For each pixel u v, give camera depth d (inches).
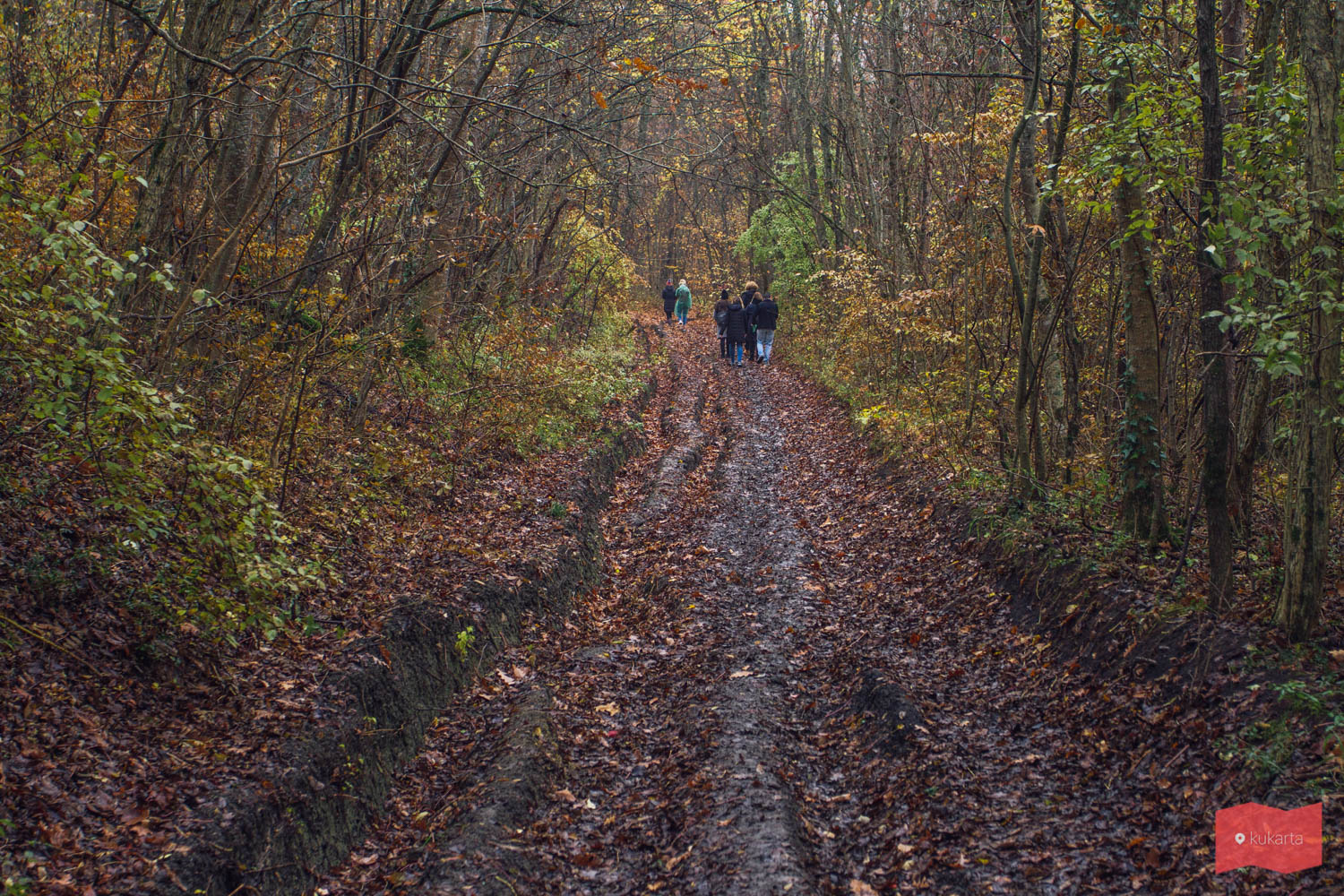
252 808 174.9
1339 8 193.0
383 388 442.6
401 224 368.8
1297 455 192.9
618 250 915.4
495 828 194.5
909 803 200.7
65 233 184.2
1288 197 190.5
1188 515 259.3
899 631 300.5
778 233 1064.2
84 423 181.6
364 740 214.2
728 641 303.0
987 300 436.8
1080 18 270.8
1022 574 289.6
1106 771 196.9
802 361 892.0
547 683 274.8
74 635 193.3
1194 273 283.6
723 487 502.3
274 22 364.8
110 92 307.1
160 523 195.6
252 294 290.4
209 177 331.0
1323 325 187.5
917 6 582.2
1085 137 309.1
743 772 214.4
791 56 872.9
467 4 408.5
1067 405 393.7
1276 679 185.0
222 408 291.9
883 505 433.7
